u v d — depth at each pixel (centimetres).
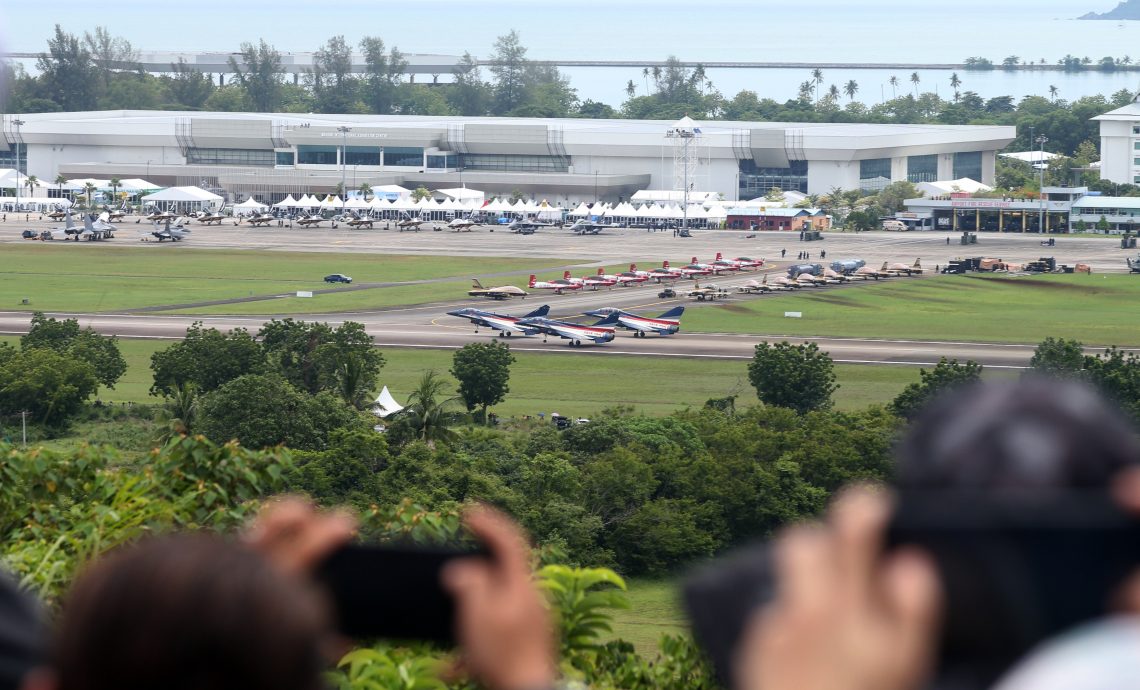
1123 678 629
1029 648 657
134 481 3045
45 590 2256
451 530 2620
